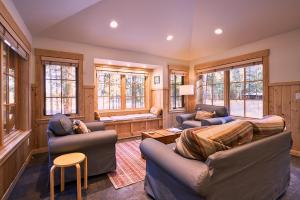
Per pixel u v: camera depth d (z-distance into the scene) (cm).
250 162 141
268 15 297
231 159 124
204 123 357
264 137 164
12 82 267
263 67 357
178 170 128
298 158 298
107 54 410
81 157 190
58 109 362
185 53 497
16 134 261
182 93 506
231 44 406
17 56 282
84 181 207
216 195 119
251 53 380
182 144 142
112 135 235
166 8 316
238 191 135
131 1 290
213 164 115
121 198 189
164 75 507
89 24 327
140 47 432
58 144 200
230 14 319
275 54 340
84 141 213
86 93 383
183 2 307
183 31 394
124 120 443
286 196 189
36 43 331
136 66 508
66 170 214
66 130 222
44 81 346
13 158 216
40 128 336
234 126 144
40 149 336
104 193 199
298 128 310
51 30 323
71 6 263
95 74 460
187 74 549
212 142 127
